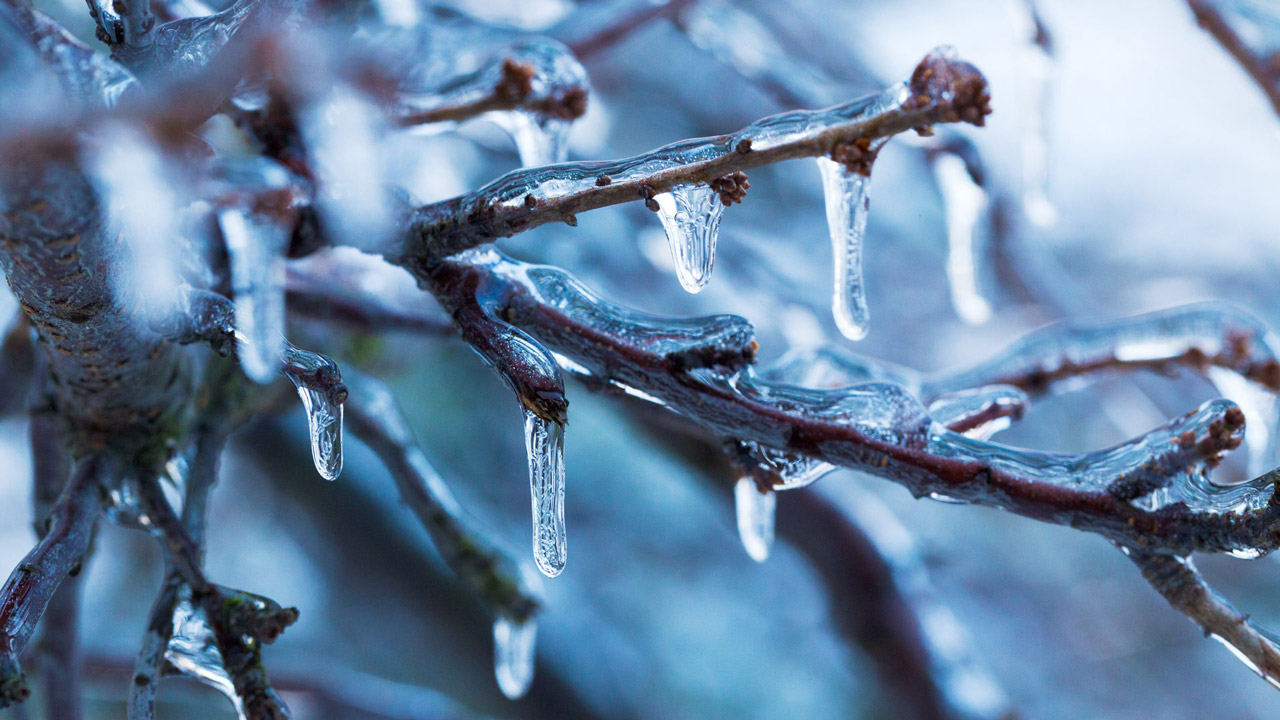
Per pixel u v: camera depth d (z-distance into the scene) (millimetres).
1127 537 817
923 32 2039
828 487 1329
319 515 1767
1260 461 940
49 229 773
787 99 1162
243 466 2285
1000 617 2195
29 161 756
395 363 1199
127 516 878
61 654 956
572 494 2301
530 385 805
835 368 928
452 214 817
